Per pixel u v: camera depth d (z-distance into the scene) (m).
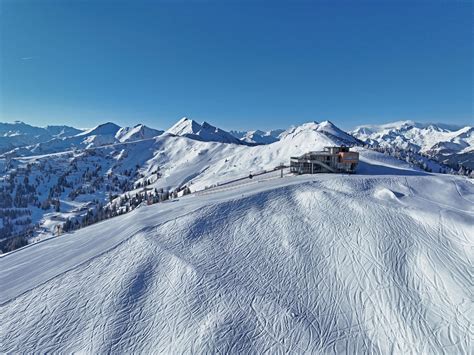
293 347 22.94
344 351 22.47
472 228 32.59
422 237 33.03
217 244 36.22
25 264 38.84
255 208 43.47
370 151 113.69
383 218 37.47
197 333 24.27
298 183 52.47
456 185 58.78
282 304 26.84
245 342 23.39
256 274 30.86
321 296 27.70
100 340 24.59
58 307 28.20
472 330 22.36
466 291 25.53
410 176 62.28
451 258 29.41
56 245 44.72
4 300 29.73
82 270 32.94
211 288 28.78
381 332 23.67
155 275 31.02
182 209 46.59
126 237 38.41
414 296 26.16
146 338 24.47
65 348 24.20
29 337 25.42
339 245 33.75
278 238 36.38
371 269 29.75
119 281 30.52
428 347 21.92
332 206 41.78
